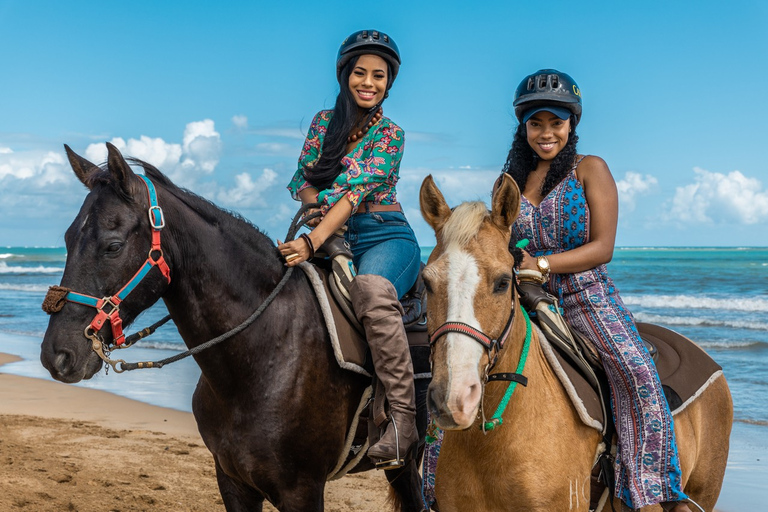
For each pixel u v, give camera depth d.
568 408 2.93
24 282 32.72
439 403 2.37
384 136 3.56
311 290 3.37
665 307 19.70
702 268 36.06
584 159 3.31
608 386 3.18
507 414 2.76
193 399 3.42
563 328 3.12
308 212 3.65
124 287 2.87
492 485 2.81
